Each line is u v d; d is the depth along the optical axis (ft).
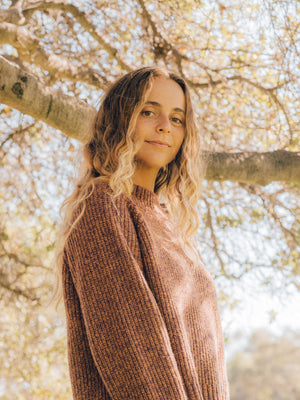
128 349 4.47
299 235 18.48
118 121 5.89
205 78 17.22
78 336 4.95
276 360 95.45
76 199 5.36
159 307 4.80
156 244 5.34
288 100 16.22
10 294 19.48
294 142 16.05
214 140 16.81
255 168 13.46
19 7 15.23
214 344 5.34
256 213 18.56
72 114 11.41
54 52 16.33
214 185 18.49
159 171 6.69
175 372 4.45
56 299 5.88
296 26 15.65
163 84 5.94
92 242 4.87
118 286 4.68
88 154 5.98
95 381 4.79
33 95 10.89
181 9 16.48
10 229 18.67
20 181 17.39
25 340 20.13
